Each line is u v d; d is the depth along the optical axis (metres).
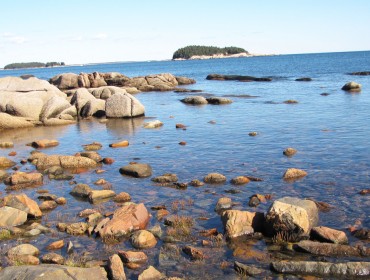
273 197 13.22
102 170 17.38
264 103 39.19
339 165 16.58
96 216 11.76
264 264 8.91
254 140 22.31
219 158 18.72
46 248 10.01
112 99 34.88
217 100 41.00
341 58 191.25
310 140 21.59
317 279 8.18
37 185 15.64
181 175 16.25
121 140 24.30
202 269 8.77
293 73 92.75
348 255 9.09
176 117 33.19
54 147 23.12
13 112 32.84
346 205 12.26
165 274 8.59
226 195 13.64
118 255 9.32
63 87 63.72
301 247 9.44
